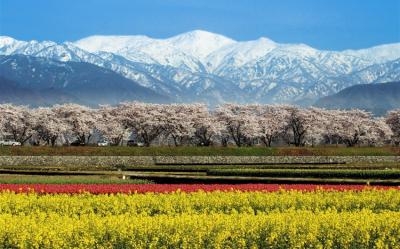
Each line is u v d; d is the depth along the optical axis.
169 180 85.75
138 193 58.31
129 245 35.56
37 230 35.53
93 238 35.38
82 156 147.38
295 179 82.31
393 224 37.47
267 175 95.25
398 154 162.50
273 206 49.41
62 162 145.75
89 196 52.81
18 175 101.88
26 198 50.44
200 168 111.50
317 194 54.38
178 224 36.56
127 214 40.44
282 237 36.62
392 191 55.69
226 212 48.47
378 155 160.75
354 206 50.19
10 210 47.06
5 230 35.69
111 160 148.12
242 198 50.28
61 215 45.78
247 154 158.00
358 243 36.59
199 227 36.31
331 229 36.69
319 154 159.88
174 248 35.66
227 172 96.12
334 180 80.81
